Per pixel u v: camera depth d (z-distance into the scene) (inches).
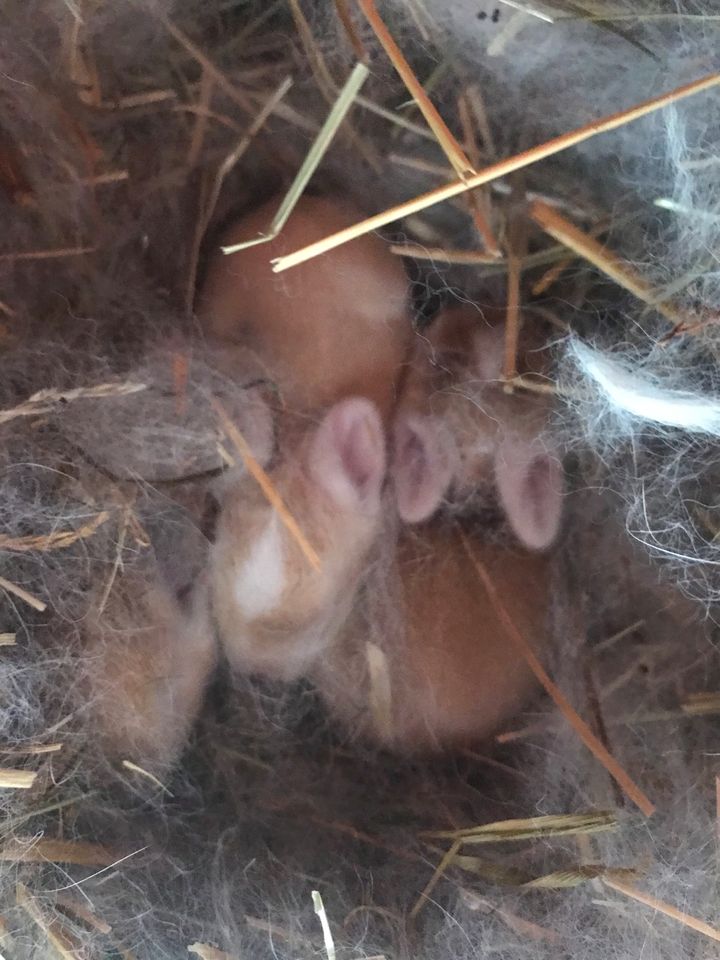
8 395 9.1
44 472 9.0
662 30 9.1
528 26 9.2
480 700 9.4
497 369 9.7
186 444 9.3
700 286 9.3
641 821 9.0
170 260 9.8
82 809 8.9
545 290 9.8
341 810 9.6
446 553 9.6
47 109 9.4
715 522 9.5
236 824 9.4
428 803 9.5
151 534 9.3
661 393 9.4
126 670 9.1
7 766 8.6
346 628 9.5
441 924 9.0
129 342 9.7
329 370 9.4
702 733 9.3
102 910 8.6
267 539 9.1
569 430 9.8
